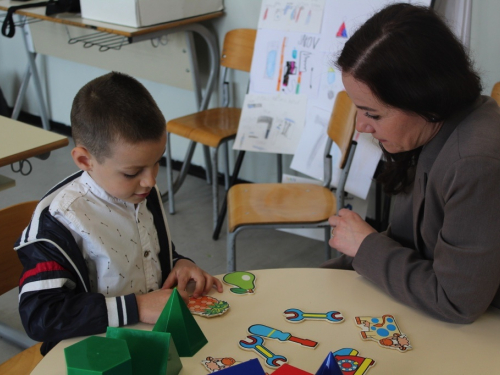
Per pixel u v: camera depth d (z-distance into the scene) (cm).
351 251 107
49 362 85
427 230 102
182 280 107
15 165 336
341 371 74
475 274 89
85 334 92
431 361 84
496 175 87
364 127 99
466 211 89
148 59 307
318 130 235
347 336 90
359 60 90
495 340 89
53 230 99
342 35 224
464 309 91
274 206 201
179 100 322
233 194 213
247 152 304
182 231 270
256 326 92
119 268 107
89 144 97
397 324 92
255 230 273
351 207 235
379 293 101
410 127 95
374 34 90
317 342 88
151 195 117
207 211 290
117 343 76
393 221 119
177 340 85
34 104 397
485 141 89
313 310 96
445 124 96
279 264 244
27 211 131
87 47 309
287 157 289
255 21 275
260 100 250
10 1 300
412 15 89
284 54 244
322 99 234
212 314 95
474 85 92
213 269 239
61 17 265
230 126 261
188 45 279
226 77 292
